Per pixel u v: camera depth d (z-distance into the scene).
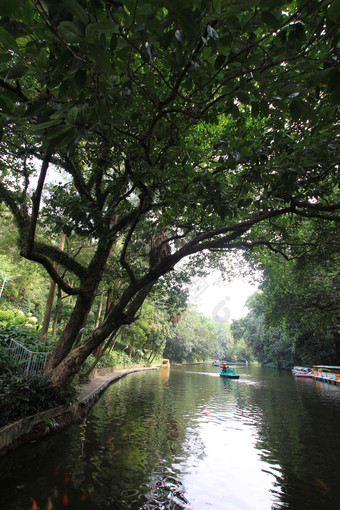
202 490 4.71
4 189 8.29
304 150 4.36
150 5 1.54
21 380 6.95
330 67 1.94
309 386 20.80
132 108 4.67
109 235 6.10
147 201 6.28
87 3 1.62
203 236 7.80
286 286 17.06
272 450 6.77
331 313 17.22
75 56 1.71
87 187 8.92
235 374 27.52
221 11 1.67
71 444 6.43
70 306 19.47
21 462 5.25
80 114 2.14
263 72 2.31
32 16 1.59
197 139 7.74
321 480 5.21
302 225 11.70
